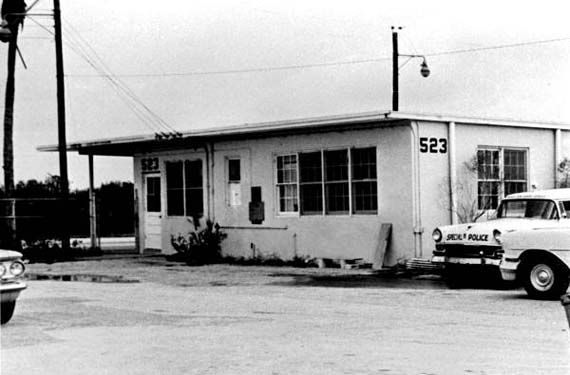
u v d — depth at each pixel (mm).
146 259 27156
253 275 21078
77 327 12250
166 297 16328
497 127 23453
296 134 24312
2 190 34531
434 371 8602
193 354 9844
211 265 24656
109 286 18812
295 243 24406
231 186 26453
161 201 29047
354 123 22266
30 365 9344
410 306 14414
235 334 11359
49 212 29406
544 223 17125
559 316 12867
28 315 13664
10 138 28547
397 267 21812
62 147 27719
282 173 24953
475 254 17391
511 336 10859
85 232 37625
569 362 9023
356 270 21891
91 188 30734
